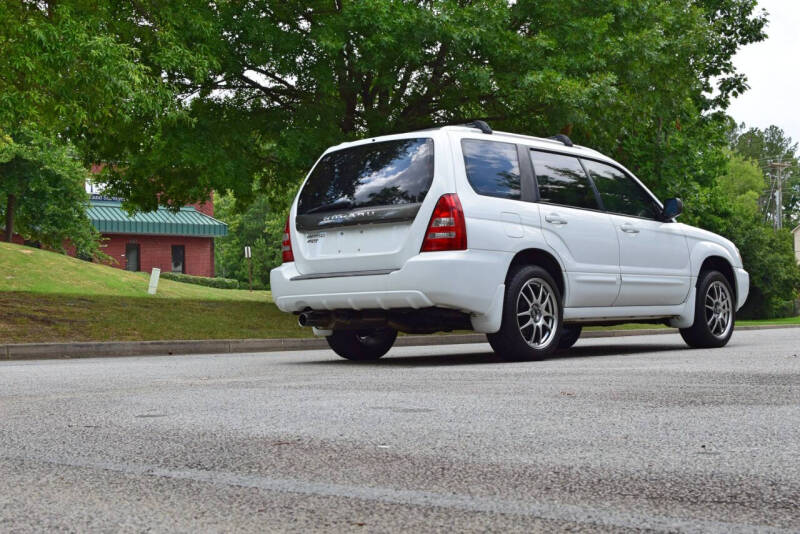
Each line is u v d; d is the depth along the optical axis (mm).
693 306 9156
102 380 6316
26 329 12805
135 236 51000
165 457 3102
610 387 5090
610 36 17734
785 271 48844
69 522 2205
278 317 16391
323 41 15695
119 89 14375
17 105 14250
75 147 19156
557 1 17281
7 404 4793
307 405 4441
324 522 2158
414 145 7344
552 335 7617
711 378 5551
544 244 7566
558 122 16438
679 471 2756
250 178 18078
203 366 7898
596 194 8320
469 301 6977
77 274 24672
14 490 2602
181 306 16406
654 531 2059
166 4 16047
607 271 8133
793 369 6141
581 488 2527
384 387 5281
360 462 2949
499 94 17438
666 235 8906
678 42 18016
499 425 3705
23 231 41750
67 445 3395
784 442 3238
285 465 2916
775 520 2152
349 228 7410
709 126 24266
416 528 2092
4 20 14477
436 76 17828
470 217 7043
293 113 17938
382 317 7293
